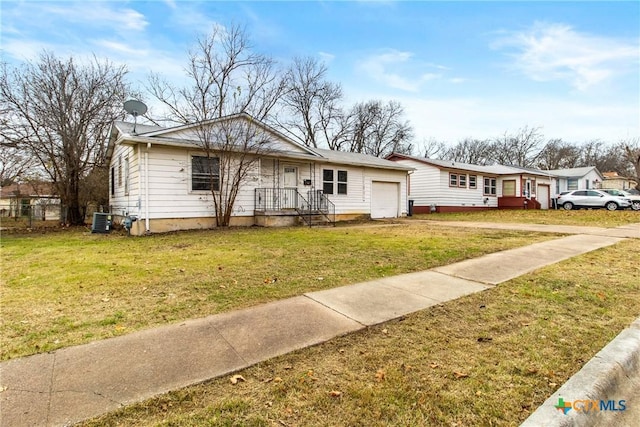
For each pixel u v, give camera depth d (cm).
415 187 2317
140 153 1051
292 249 723
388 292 424
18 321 324
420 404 204
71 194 1523
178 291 421
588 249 714
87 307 364
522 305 376
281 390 218
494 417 194
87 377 229
